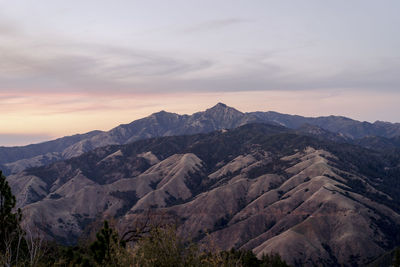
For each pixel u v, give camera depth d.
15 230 24.17
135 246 18.52
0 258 19.80
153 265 17.33
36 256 20.70
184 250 18.11
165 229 18.62
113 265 18.86
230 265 17.83
